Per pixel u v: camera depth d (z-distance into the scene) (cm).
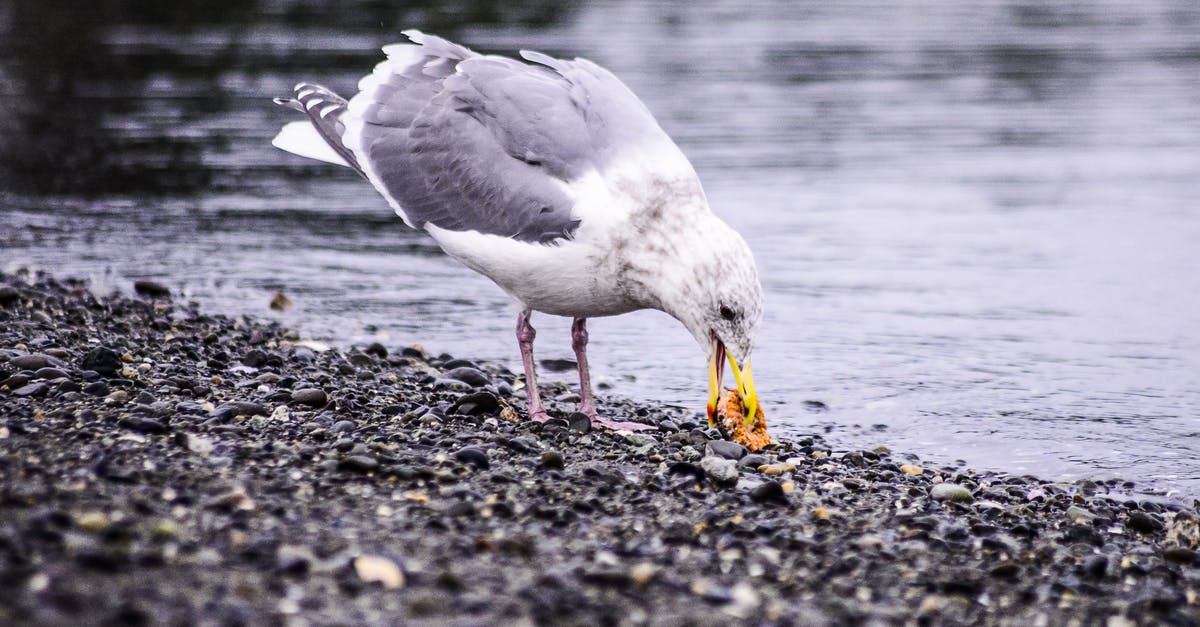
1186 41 3800
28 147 2500
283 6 3966
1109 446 1282
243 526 808
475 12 3859
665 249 1125
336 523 841
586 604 745
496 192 1190
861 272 1917
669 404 1384
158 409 1073
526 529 871
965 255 2008
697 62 3372
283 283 1802
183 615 660
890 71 3384
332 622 679
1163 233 2128
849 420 1347
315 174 2445
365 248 2005
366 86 1299
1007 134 2800
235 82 3034
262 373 1304
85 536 750
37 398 1096
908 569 879
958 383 1472
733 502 984
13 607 639
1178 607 848
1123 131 2838
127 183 2306
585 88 1212
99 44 3444
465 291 1814
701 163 2509
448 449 1055
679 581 804
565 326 1684
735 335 1123
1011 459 1242
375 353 1468
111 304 1582
